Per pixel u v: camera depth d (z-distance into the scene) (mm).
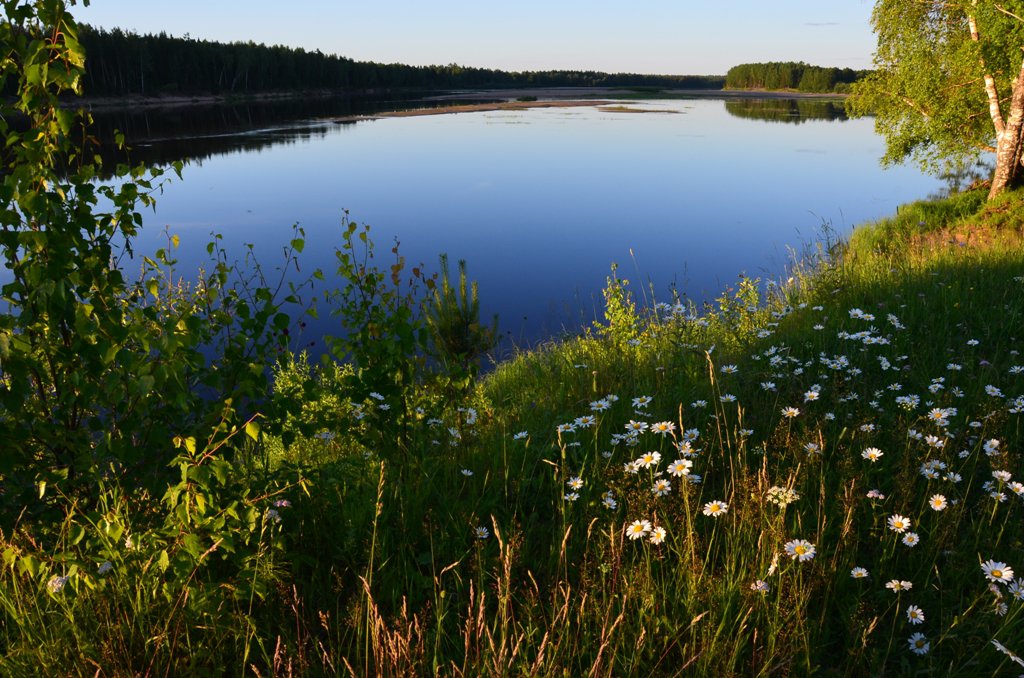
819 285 8086
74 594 2482
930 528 3066
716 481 3602
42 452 3074
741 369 5043
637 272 17703
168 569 2578
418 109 110500
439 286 7199
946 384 4594
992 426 3654
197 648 2400
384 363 4129
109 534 2486
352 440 4172
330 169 44438
